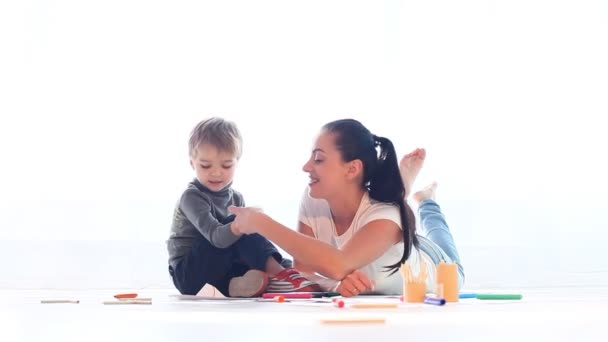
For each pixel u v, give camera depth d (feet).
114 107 12.46
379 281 6.77
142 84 12.55
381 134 12.78
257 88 12.67
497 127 12.72
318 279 6.83
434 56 12.83
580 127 12.73
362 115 12.78
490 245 11.70
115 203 12.07
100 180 12.21
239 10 12.74
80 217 11.84
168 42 12.64
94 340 3.26
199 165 7.10
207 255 6.95
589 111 12.75
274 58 12.73
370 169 6.68
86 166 12.23
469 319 4.04
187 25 12.67
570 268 10.09
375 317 3.96
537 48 12.88
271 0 12.78
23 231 11.60
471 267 10.11
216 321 3.96
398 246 6.74
